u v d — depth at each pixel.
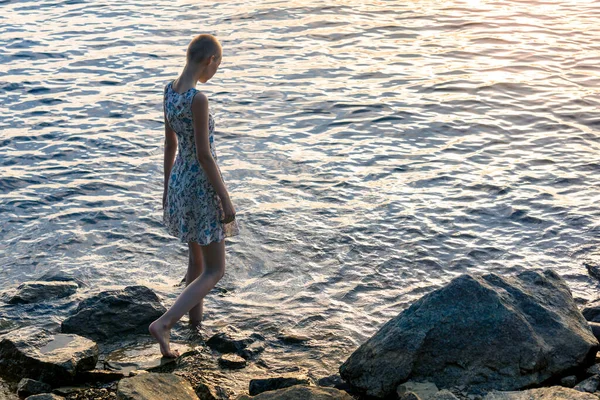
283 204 7.61
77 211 7.51
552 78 11.98
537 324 4.63
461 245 6.68
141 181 8.33
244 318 5.57
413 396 4.06
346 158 8.89
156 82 12.05
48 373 4.61
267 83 11.84
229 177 8.32
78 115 10.55
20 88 11.73
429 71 12.49
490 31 15.13
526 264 6.31
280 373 4.82
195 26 15.48
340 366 4.68
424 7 17.27
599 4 17.77
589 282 5.99
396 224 7.11
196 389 4.52
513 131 9.71
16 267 6.39
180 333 5.35
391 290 5.96
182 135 4.89
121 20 16.09
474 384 4.34
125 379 4.33
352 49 13.85
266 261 6.45
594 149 9.04
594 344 4.60
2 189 8.06
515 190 7.84
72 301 5.78
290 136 9.63
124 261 6.51
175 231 5.10
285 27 15.34
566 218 7.14
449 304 4.56
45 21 16.11
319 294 5.92
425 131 9.77
